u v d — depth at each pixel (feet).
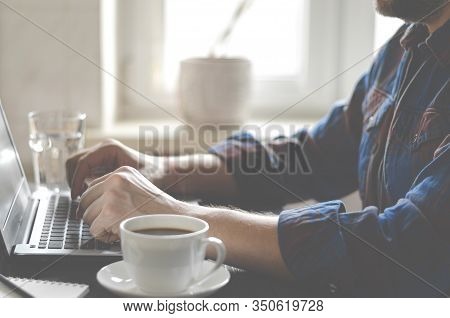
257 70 5.19
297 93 5.14
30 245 2.42
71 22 4.23
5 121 3.27
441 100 2.80
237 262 2.39
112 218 2.45
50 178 3.47
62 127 3.63
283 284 2.33
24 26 4.23
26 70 4.23
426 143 2.80
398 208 2.43
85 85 4.05
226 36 5.40
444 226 2.37
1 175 2.76
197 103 3.66
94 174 3.10
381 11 3.07
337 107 4.01
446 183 2.42
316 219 2.39
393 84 3.42
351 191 3.91
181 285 2.08
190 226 2.18
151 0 4.71
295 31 5.43
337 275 2.31
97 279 2.18
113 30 4.53
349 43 5.28
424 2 2.94
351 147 3.92
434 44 2.91
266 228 2.39
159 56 4.58
